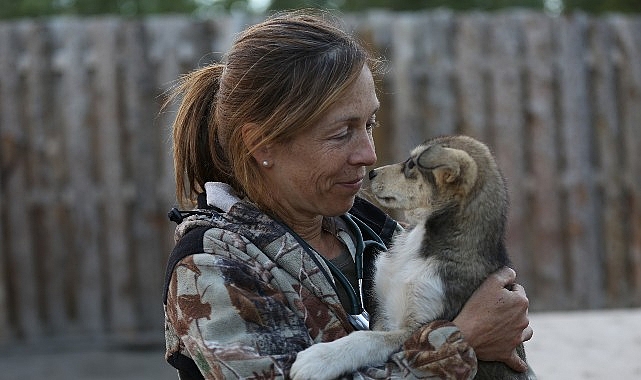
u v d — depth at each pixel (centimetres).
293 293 241
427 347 240
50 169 783
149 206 790
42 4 1475
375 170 335
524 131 803
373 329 295
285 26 253
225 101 253
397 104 787
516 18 801
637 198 817
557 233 805
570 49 805
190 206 281
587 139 811
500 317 253
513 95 796
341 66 247
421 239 304
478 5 1432
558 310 809
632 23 816
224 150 262
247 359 221
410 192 321
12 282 781
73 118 780
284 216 262
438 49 793
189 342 229
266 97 245
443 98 792
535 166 802
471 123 792
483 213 302
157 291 796
